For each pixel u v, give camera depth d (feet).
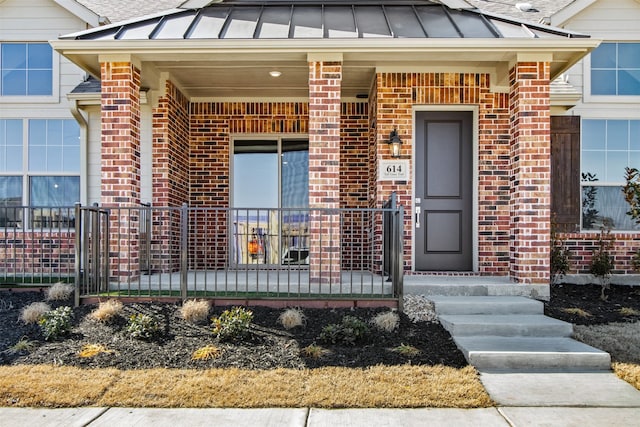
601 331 17.37
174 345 15.92
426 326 17.65
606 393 13.15
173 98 25.62
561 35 21.17
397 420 11.60
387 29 21.98
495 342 16.19
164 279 22.38
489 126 24.09
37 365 14.60
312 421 11.53
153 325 16.60
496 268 23.88
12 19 27.73
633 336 16.81
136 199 21.71
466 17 23.70
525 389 13.42
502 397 12.89
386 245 22.43
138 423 11.41
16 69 27.91
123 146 20.94
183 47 20.38
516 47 20.25
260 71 23.93
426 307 18.95
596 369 14.90
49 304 19.25
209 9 24.79
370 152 27.04
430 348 15.99
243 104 28.27
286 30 21.90
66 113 27.71
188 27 22.31
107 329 17.01
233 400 12.57
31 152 27.78
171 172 25.41
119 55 20.89
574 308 19.74
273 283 20.94
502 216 24.00
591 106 26.43
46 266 26.61
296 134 28.40
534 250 20.49
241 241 28.53
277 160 28.89
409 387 13.28
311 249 20.58
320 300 18.85
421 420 11.60
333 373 14.12
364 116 28.30
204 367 14.60
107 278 20.27
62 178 27.73
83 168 27.20
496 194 24.04
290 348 15.75
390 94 23.94
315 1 25.44
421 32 21.65
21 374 13.94
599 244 24.86
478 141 24.16
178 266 25.94
